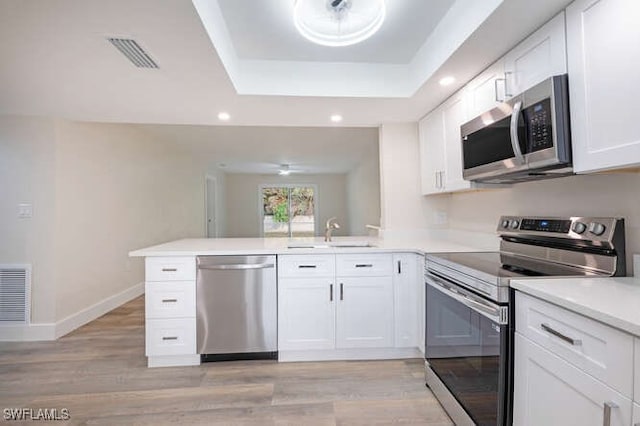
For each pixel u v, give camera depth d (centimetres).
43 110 275
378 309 249
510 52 173
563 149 135
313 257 247
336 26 183
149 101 251
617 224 137
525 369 126
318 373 230
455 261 178
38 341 290
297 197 959
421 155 300
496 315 135
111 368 239
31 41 164
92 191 350
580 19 129
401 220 311
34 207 296
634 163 109
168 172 529
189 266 241
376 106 265
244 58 235
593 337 96
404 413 184
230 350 244
